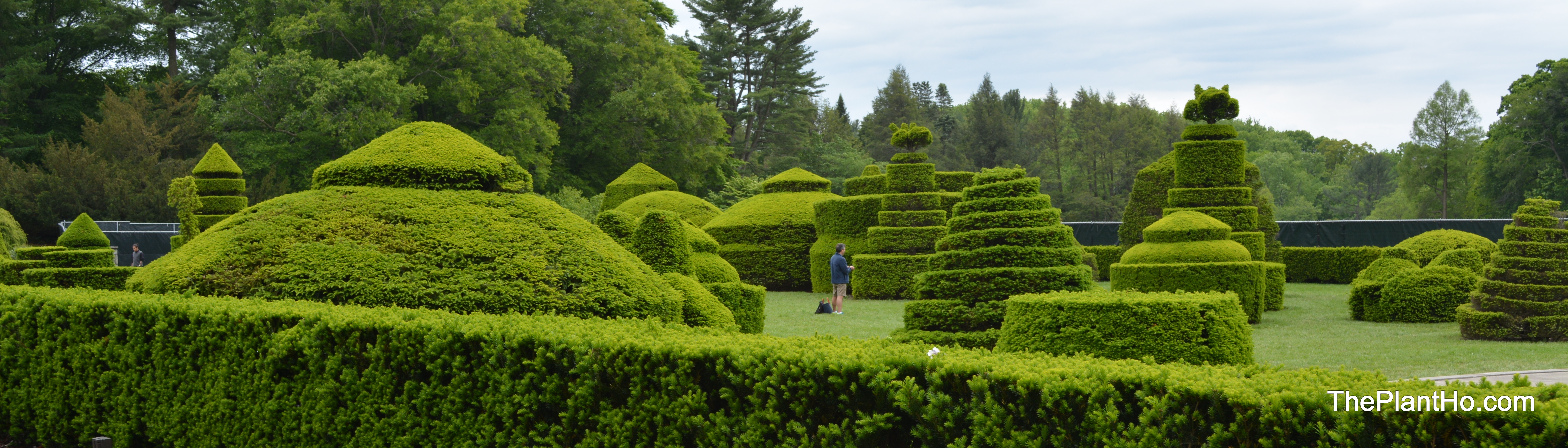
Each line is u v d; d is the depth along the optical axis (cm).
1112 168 7369
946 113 8212
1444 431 272
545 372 462
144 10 4566
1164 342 658
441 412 496
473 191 827
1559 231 1162
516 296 681
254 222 773
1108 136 7325
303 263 704
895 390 365
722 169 5153
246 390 568
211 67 4716
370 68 3375
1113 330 672
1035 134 7806
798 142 6072
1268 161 7869
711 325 827
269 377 555
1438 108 6216
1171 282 1477
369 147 874
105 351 649
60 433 675
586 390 444
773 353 409
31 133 4394
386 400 513
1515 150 5175
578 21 4325
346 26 3550
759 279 2395
